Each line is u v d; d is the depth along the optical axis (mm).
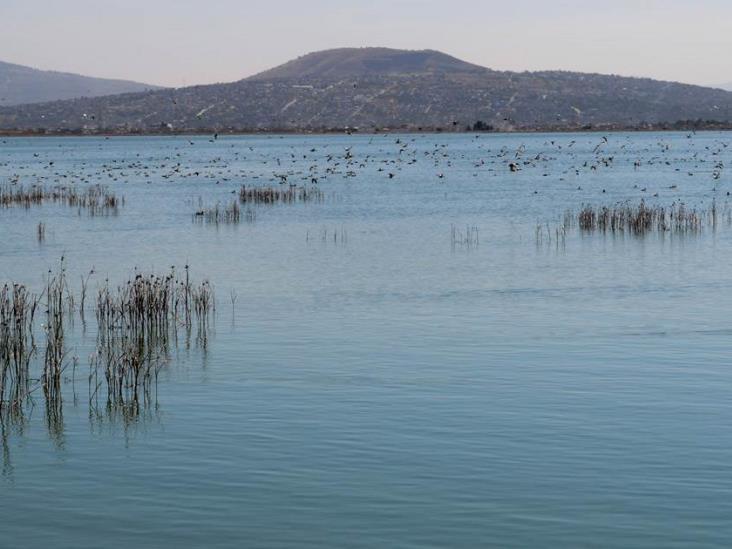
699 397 24000
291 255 49906
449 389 24953
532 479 18891
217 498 18297
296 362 27922
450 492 18375
